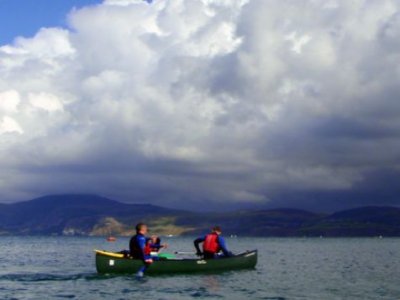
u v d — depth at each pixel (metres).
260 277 36.81
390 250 117.19
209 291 28.94
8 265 52.34
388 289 31.69
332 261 64.44
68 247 142.50
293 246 161.75
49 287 30.02
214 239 37.78
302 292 29.78
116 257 33.59
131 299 25.97
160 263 34.50
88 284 31.12
